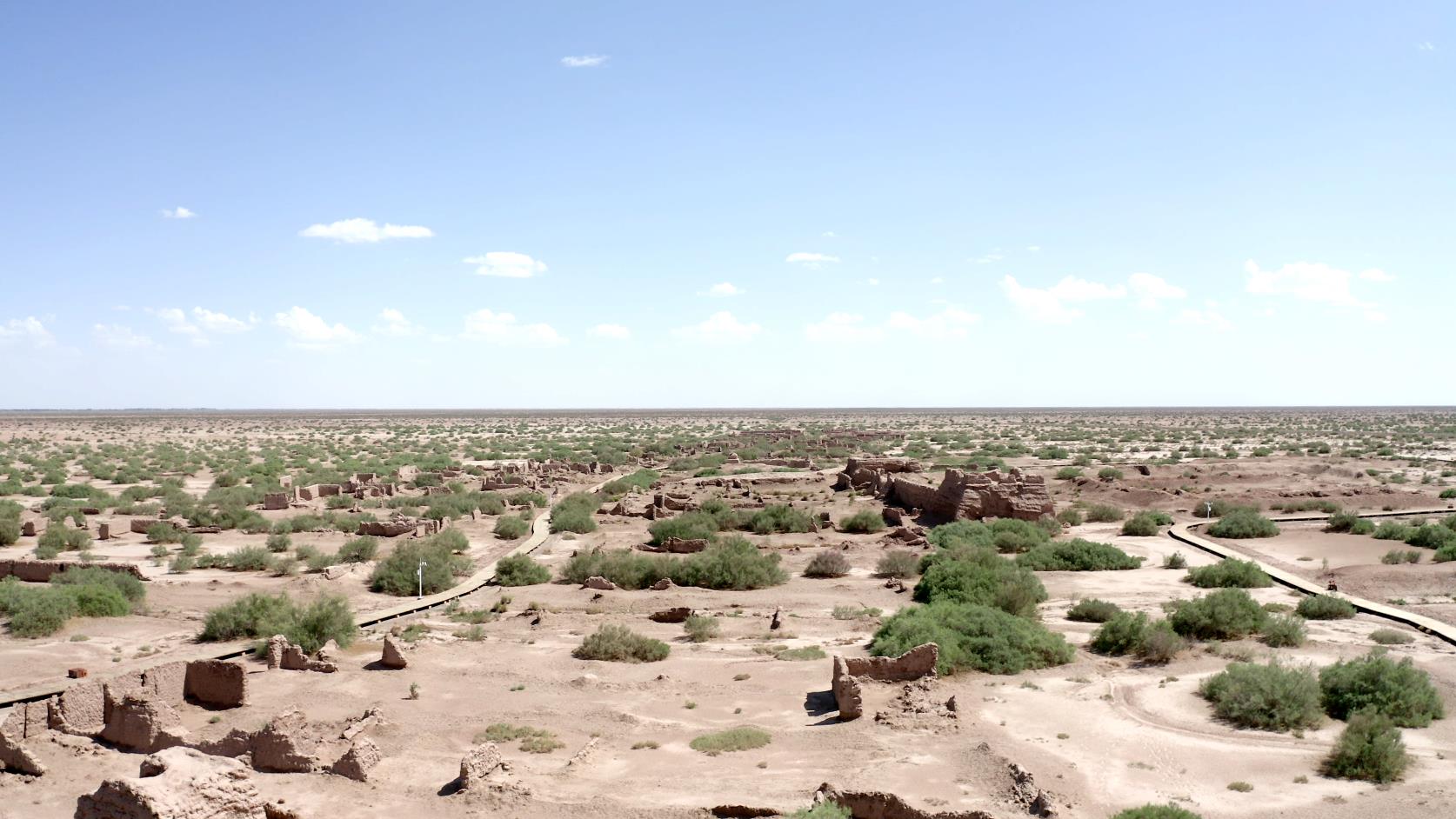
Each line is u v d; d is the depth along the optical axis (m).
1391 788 20.45
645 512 68.06
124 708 23.69
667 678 29.91
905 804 18.98
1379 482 80.69
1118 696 26.95
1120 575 46.56
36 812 19.91
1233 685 25.75
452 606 41.69
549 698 28.14
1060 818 18.80
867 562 51.28
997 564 44.84
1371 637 32.88
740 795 20.52
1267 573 45.41
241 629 35.50
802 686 28.72
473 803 20.31
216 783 16.27
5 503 64.56
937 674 28.61
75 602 37.19
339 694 28.42
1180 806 19.72
